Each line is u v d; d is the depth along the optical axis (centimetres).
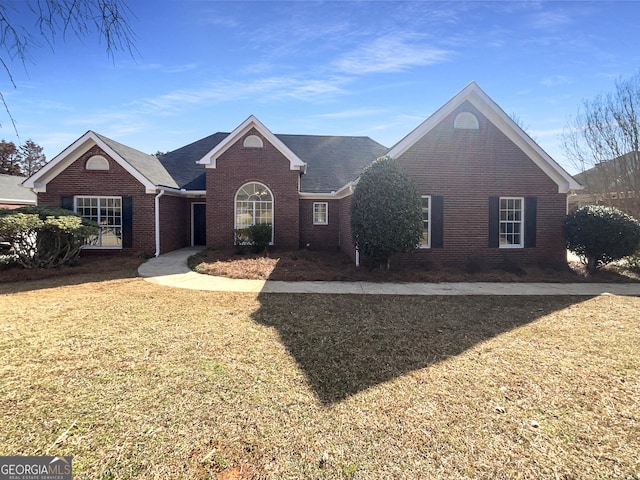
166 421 320
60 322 621
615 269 1230
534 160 1277
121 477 253
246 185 1622
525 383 402
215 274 1120
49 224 1111
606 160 2269
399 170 1090
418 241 1086
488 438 301
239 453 280
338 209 1775
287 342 528
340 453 281
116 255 1470
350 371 431
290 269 1181
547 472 262
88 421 319
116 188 1462
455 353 491
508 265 1227
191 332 570
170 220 1617
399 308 732
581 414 339
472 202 1264
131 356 468
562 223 1257
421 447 288
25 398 358
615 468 266
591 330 596
